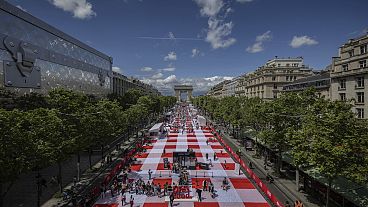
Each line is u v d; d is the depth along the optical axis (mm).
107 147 73062
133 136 100062
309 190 40969
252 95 126625
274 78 106625
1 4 48188
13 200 38156
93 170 53594
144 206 36812
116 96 106938
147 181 47688
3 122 26969
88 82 91312
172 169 54156
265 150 61062
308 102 48469
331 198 35594
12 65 51094
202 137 97375
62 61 71812
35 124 33312
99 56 103750
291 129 43375
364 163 28891
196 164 57125
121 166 55375
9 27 50469
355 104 47594
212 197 40156
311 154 32594
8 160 27438
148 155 68562
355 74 47875
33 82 57594
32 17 57531
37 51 59344
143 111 102500
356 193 30641
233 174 51938
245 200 39031
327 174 30312
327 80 63906
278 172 50062
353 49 51125
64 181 47125
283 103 49344
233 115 84562
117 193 41594
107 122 55188
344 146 28812
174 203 38000
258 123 65812
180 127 122875
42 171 53875
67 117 43250
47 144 33000
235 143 85062
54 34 67500
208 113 185750
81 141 43719
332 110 33156
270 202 38219
